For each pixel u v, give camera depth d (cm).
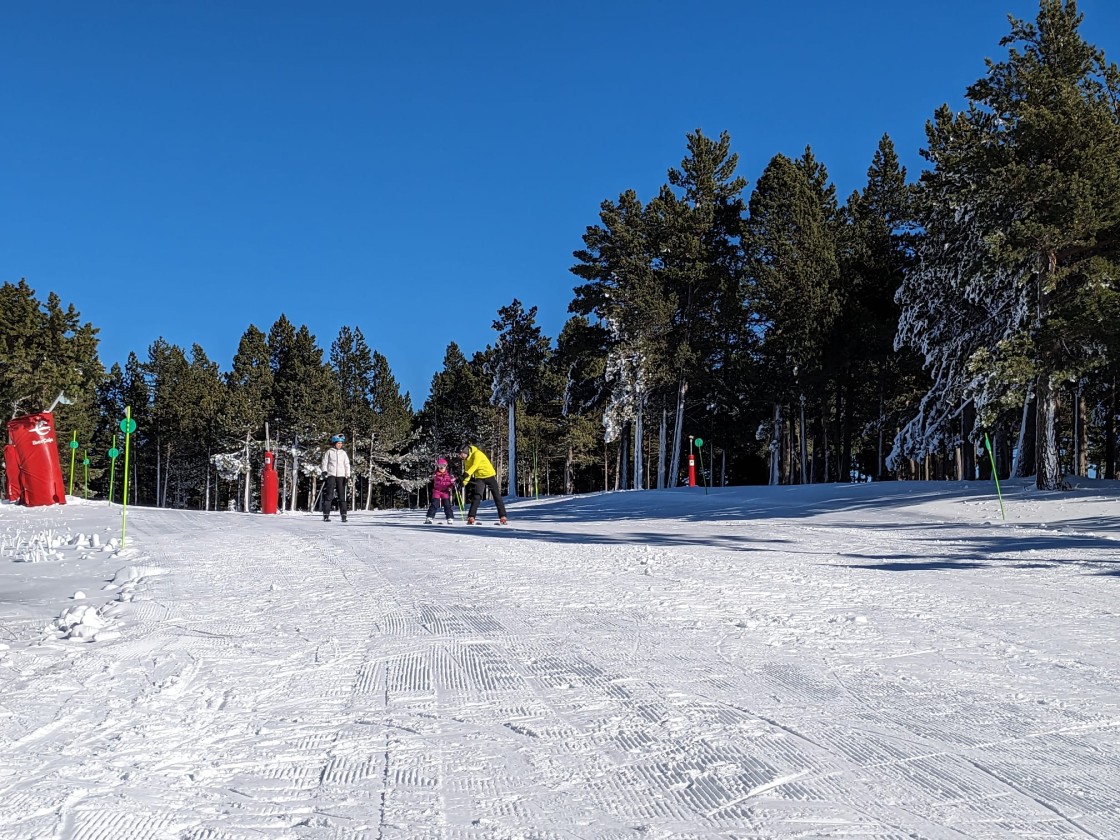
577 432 7488
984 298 3303
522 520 2531
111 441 8650
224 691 475
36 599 830
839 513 2583
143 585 905
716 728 402
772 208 4853
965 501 2611
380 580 938
